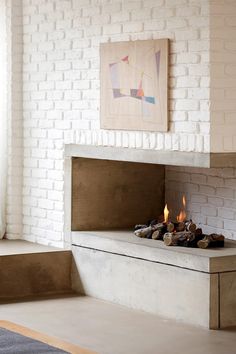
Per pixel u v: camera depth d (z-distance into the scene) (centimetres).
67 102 784
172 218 815
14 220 846
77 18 768
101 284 749
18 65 835
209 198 761
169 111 682
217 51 648
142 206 820
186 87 667
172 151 680
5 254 755
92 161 790
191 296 656
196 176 777
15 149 840
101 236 746
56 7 791
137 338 617
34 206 830
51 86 802
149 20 696
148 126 696
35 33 817
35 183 828
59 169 797
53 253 775
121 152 727
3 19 835
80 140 771
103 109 738
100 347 592
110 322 665
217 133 652
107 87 733
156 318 679
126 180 810
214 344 602
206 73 650
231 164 660
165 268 679
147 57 693
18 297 759
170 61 679
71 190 782
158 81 685
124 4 718
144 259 700
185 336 623
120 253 725
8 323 528
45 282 773
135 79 705
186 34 664
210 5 644
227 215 740
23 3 830
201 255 647
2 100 839
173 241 691
